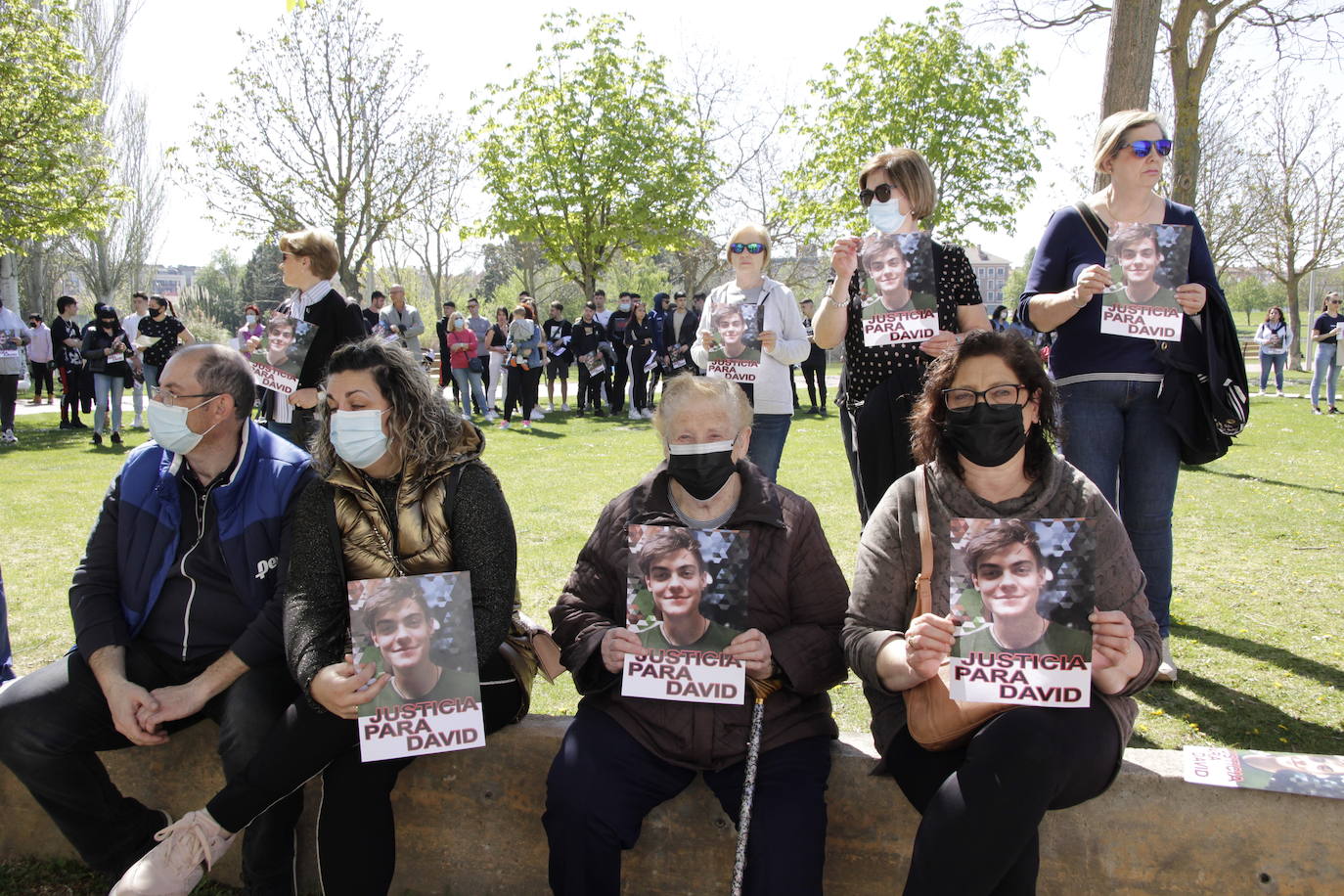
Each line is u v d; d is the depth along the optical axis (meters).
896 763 2.35
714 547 2.35
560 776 2.34
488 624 2.47
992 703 2.13
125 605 2.72
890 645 2.29
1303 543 5.96
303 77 28.66
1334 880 2.30
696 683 2.34
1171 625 4.39
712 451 2.45
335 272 4.86
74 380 14.95
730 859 2.56
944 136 23.69
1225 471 9.14
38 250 37.97
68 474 9.77
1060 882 2.44
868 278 3.47
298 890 2.85
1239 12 9.68
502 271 63.34
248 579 2.70
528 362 15.09
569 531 6.61
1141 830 2.38
